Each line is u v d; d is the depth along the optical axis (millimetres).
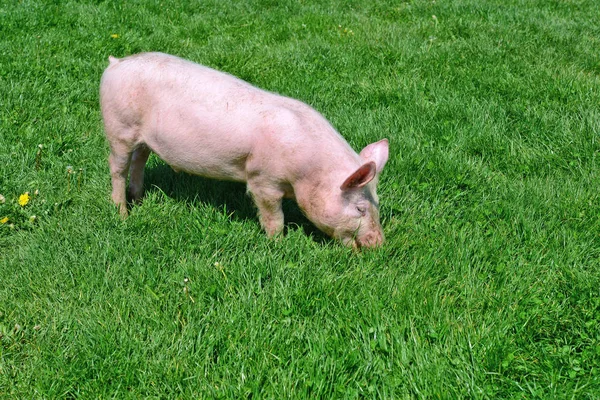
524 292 2664
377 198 2846
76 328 2541
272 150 2770
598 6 5480
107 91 2912
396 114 3689
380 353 2473
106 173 3250
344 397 2344
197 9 5172
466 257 2793
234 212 3074
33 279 2703
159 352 2465
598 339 2475
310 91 3891
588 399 2342
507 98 3855
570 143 3430
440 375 2383
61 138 3461
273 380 2410
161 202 3102
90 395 2369
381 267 2775
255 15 5078
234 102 2818
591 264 2789
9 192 3133
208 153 2857
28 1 4941
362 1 5469
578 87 3885
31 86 3816
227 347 2486
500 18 4945
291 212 3096
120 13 4867
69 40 4359
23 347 2494
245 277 2713
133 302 2615
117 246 2832
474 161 3352
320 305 2617
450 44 4461
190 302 2631
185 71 2873
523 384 2395
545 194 3111
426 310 2590
